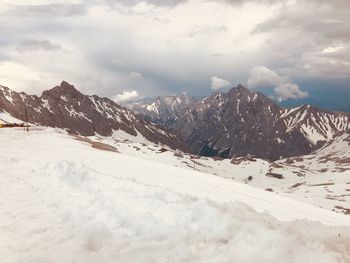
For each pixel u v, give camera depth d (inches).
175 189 1215.6
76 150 2139.5
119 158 1932.8
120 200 596.7
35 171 985.5
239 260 306.8
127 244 392.8
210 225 415.2
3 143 2401.6
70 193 709.9
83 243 405.4
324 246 325.4
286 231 367.6
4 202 684.1
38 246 426.6
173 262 323.3
